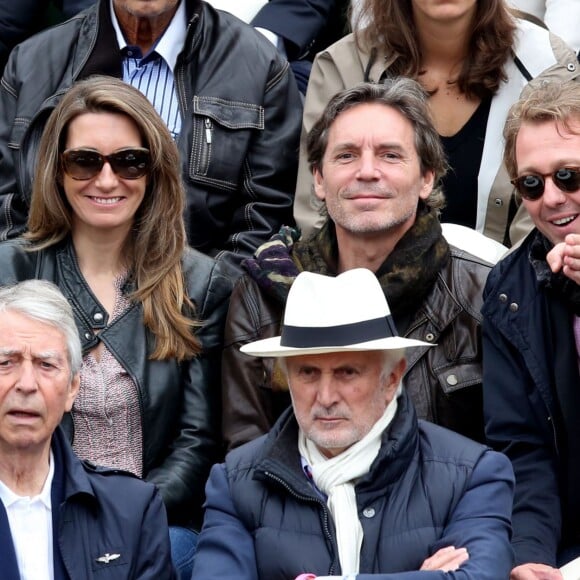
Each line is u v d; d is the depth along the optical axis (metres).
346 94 19.77
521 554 17.52
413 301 19.34
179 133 23.22
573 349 17.72
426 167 19.81
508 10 23.25
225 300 20.56
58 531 16.03
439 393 18.98
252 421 19.70
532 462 18.17
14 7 27.16
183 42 23.66
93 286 20.03
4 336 16.02
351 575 14.78
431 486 15.75
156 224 20.27
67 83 23.48
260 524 15.84
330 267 20.00
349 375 15.73
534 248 18.09
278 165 23.53
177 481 19.33
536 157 17.55
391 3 23.25
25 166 22.33
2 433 15.96
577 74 22.61
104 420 19.27
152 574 16.30
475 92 22.92
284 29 25.97
